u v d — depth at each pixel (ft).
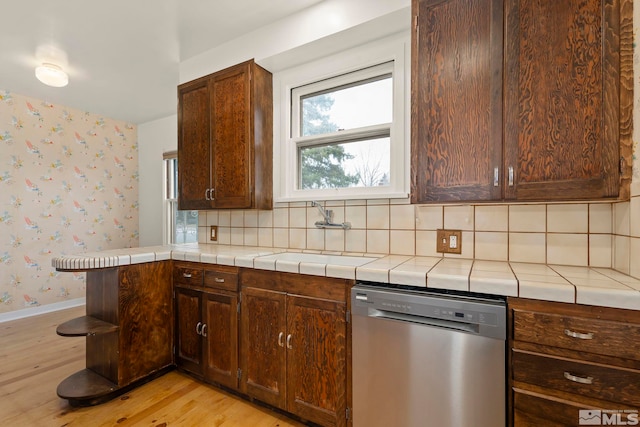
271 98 7.57
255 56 7.16
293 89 7.55
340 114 7.07
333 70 6.85
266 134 7.38
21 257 10.84
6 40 7.42
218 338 6.12
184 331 6.69
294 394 5.17
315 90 7.28
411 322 4.06
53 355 7.95
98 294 6.43
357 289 4.48
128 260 6.15
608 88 3.70
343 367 4.70
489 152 4.40
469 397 3.71
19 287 10.80
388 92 6.51
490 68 4.38
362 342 4.42
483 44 4.43
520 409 3.48
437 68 4.74
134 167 14.19
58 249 11.74
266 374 5.49
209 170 7.46
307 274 5.02
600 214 4.51
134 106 12.00
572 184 3.89
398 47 6.13
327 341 4.85
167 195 13.51
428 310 3.92
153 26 6.97
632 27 3.59
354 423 4.51
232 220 8.35
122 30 7.11
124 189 13.79
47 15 6.50
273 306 5.41
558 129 3.97
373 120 6.67
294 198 7.14
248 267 5.67
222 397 6.06
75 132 12.23
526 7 4.14
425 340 3.96
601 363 3.15
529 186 4.13
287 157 7.50
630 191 3.67
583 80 3.83
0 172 10.39
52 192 11.60
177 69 8.96
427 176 4.81
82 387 5.88
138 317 6.32
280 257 6.17
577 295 3.25
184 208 7.90
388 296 4.20
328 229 6.84
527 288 3.48
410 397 4.07
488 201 4.46
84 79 9.61
